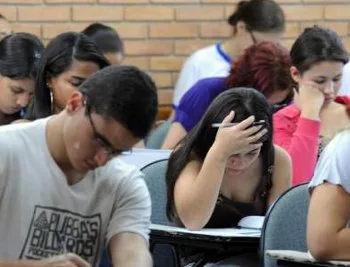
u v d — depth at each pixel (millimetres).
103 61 5793
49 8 10602
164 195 6883
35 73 6156
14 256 4340
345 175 5047
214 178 6098
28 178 4332
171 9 10867
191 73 10312
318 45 7441
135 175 4645
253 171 6582
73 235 4441
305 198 6219
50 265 4164
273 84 7547
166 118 10898
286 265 5102
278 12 9664
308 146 7266
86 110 4164
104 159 4219
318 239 5035
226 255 6371
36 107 5852
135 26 10812
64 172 4395
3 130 4367
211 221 6465
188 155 6371
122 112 4086
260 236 6020
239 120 6188
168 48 10914
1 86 6594
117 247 4500
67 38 5781
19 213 4332
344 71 9219
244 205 6555
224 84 8367
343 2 11242
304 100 7434
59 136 4332
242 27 9711
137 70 4188
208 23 10953
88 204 4473
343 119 7516
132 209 4590
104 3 10711
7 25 9109
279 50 7676
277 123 7551
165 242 6258
